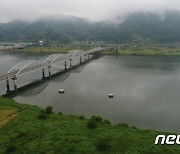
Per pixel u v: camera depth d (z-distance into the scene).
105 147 49.84
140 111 86.12
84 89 119.06
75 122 65.38
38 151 49.91
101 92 112.44
